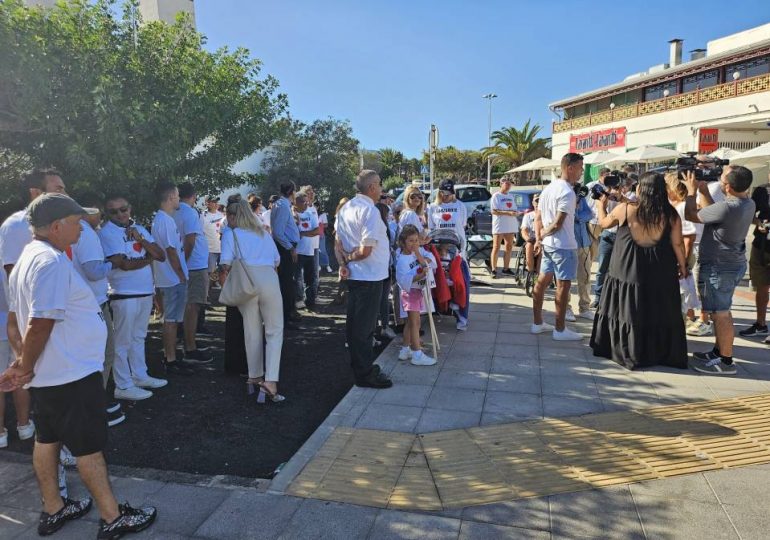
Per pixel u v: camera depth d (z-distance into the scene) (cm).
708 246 510
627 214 521
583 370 536
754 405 444
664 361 532
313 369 586
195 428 448
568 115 3781
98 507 298
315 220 871
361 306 495
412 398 477
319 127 1888
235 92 846
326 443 396
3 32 516
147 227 701
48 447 298
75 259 410
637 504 313
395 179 4719
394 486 338
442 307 674
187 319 596
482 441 394
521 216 1353
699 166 583
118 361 496
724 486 329
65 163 592
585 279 731
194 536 295
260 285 473
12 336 300
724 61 2472
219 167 833
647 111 2877
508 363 560
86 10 635
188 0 1191
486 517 305
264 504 324
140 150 629
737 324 689
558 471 350
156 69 698
